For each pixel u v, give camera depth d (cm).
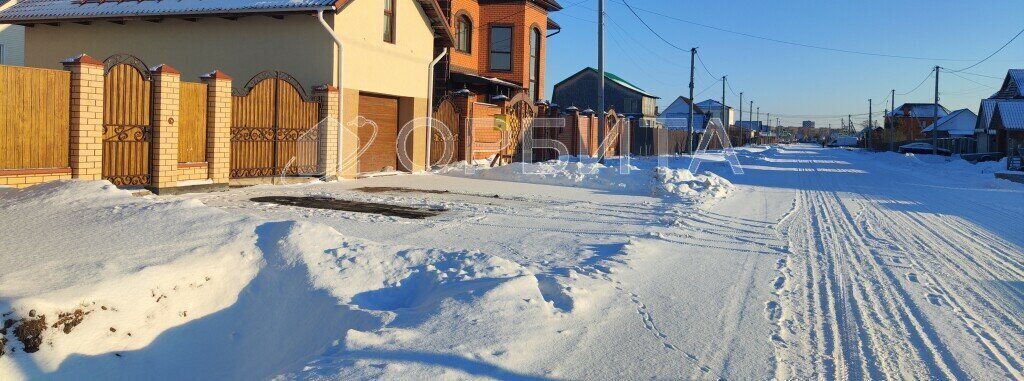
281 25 1814
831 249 1071
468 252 730
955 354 573
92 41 1970
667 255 962
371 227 1078
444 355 491
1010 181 2808
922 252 1071
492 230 1105
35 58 2028
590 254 927
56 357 497
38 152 1177
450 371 464
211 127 1495
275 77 1669
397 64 2095
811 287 799
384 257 702
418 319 562
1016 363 556
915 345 594
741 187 2317
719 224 1309
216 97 1494
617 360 526
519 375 480
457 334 534
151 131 1359
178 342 578
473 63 3281
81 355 511
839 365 538
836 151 9169
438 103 2414
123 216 762
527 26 3428
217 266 650
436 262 706
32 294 527
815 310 697
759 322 646
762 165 4303
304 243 695
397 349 495
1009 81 6375
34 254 641
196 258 646
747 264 923
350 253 696
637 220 1313
